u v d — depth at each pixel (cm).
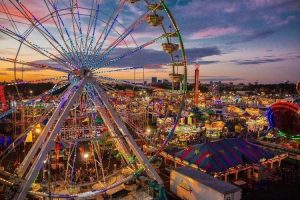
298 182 2769
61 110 1902
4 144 3534
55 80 1827
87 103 2073
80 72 1823
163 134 4122
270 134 4456
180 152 3108
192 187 2277
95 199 2070
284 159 3428
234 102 11156
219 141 3072
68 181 2336
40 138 1817
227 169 2708
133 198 2044
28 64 1695
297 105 3747
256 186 2655
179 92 2036
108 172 2811
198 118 5525
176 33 1881
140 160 1898
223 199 2006
